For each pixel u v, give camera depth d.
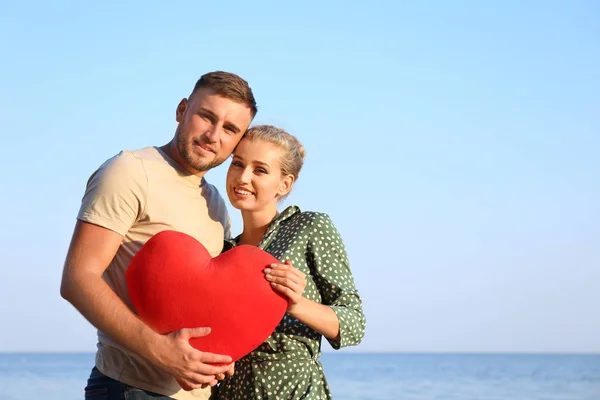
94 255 3.15
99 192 3.22
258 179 3.59
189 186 3.52
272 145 3.60
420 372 71.44
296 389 3.44
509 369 81.81
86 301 3.02
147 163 3.38
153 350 2.95
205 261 3.17
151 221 3.32
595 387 49.41
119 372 3.31
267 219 3.69
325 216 3.63
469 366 91.50
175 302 3.10
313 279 3.58
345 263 3.60
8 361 99.00
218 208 3.67
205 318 3.09
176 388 3.35
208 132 3.42
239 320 3.10
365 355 147.62
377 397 44.09
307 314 3.25
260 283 3.14
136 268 3.15
